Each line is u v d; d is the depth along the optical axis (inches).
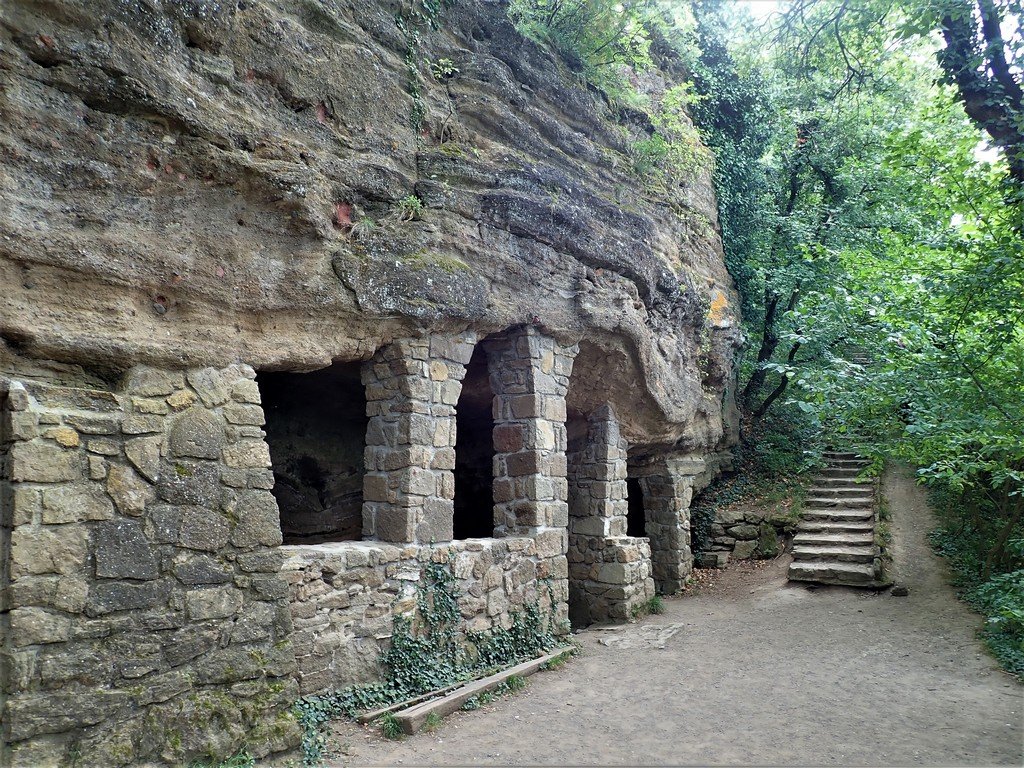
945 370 300.7
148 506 169.8
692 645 305.9
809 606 363.6
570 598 374.9
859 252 393.1
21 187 159.5
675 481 450.6
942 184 326.3
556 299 310.5
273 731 179.2
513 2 347.3
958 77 301.3
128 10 177.8
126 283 175.9
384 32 264.7
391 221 250.4
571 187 324.2
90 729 150.6
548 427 309.4
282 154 212.8
